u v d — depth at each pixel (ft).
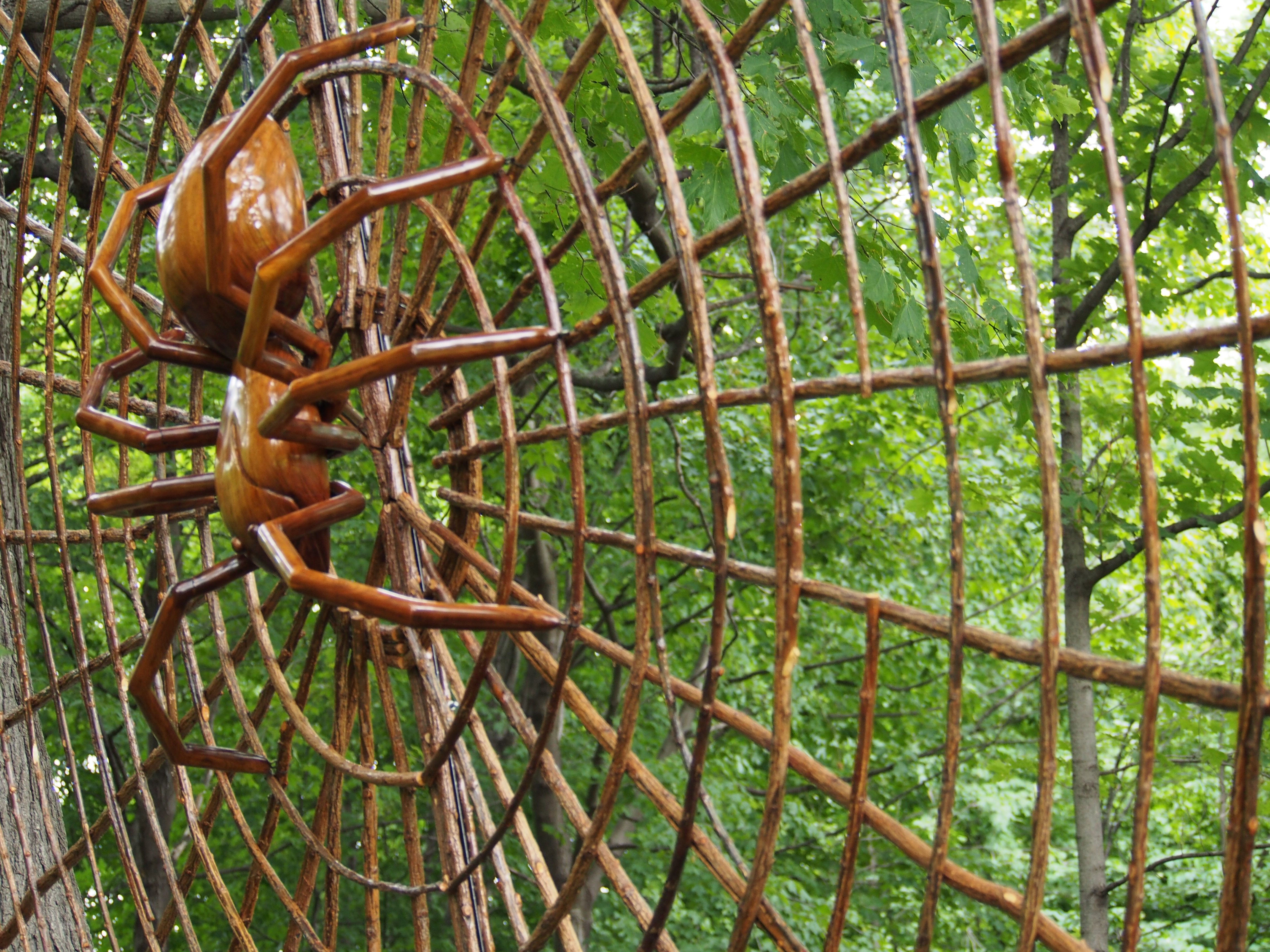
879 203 13.85
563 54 19.89
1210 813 29.55
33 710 8.66
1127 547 13.65
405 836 7.07
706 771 32.94
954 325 12.48
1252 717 3.00
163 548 7.91
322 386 4.21
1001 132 3.26
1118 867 34.63
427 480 29.01
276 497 4.75
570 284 11.15
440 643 6.99
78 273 21.98
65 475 35.04
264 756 5.97
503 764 30.50
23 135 22.47
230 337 4.79
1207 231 14.35
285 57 4.57
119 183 7.56
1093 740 14.02
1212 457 13.55
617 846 31.40
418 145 6.51
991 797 39.37
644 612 4.40
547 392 22.89
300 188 4.96
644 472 4.25
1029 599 34.83
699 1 3.84
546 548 27.91
